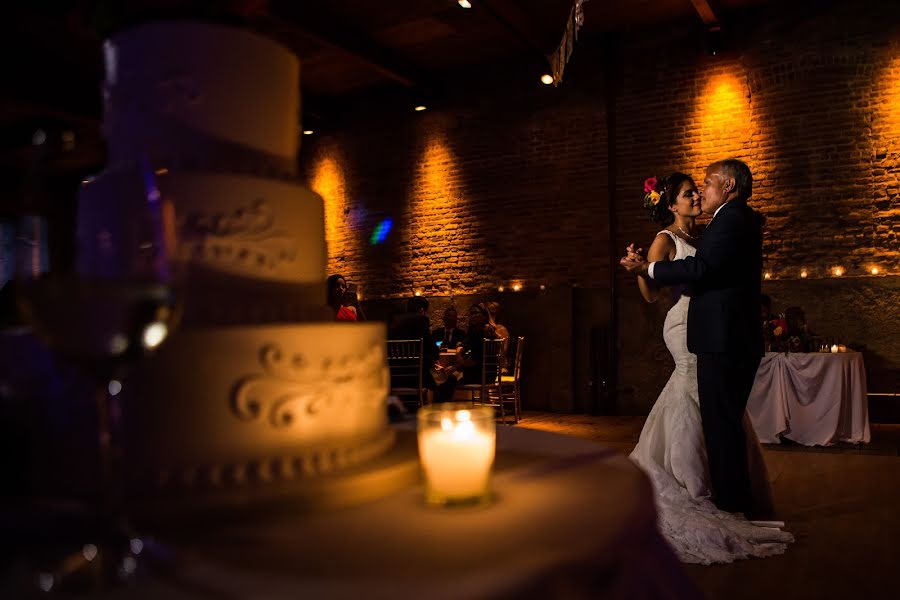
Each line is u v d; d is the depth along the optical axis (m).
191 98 0.83
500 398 6.76
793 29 6.96
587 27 7.61
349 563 0.47
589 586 0.47
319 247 0.97
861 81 6.70
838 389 5.48
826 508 3.55
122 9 0.87
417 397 5.49
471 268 8.53
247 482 0.66
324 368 0.75
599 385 7.74
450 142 8.72
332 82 8.91
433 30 7.44
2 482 0.65
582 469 0.76
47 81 4.93
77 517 0.56
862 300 6.62
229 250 0.82
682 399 3.09
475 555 0.48
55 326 0.53
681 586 0.69
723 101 7.24
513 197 8.30
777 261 6.96
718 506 2.98
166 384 0.66
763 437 5.70
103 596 0.43
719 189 2.98
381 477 0.69
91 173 0.90
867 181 6.66
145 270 0.56
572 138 7.97
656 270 2.93
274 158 0.92
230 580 0.44
